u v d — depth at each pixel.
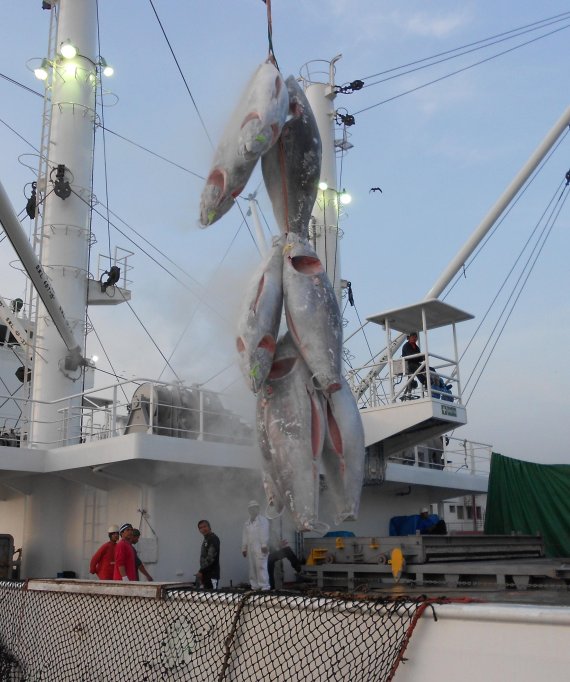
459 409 14.89
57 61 19.66
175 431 14.40
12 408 22.12
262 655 5.23
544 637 4.21
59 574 14.86
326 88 21.48
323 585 12.80
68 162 19.16
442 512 21.80
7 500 16.66
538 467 19.30
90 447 13.72
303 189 5.73
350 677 4.77
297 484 5.07
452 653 4.49
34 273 13.30
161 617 5.97
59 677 6.66
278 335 5.58
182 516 14.15
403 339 17.33
